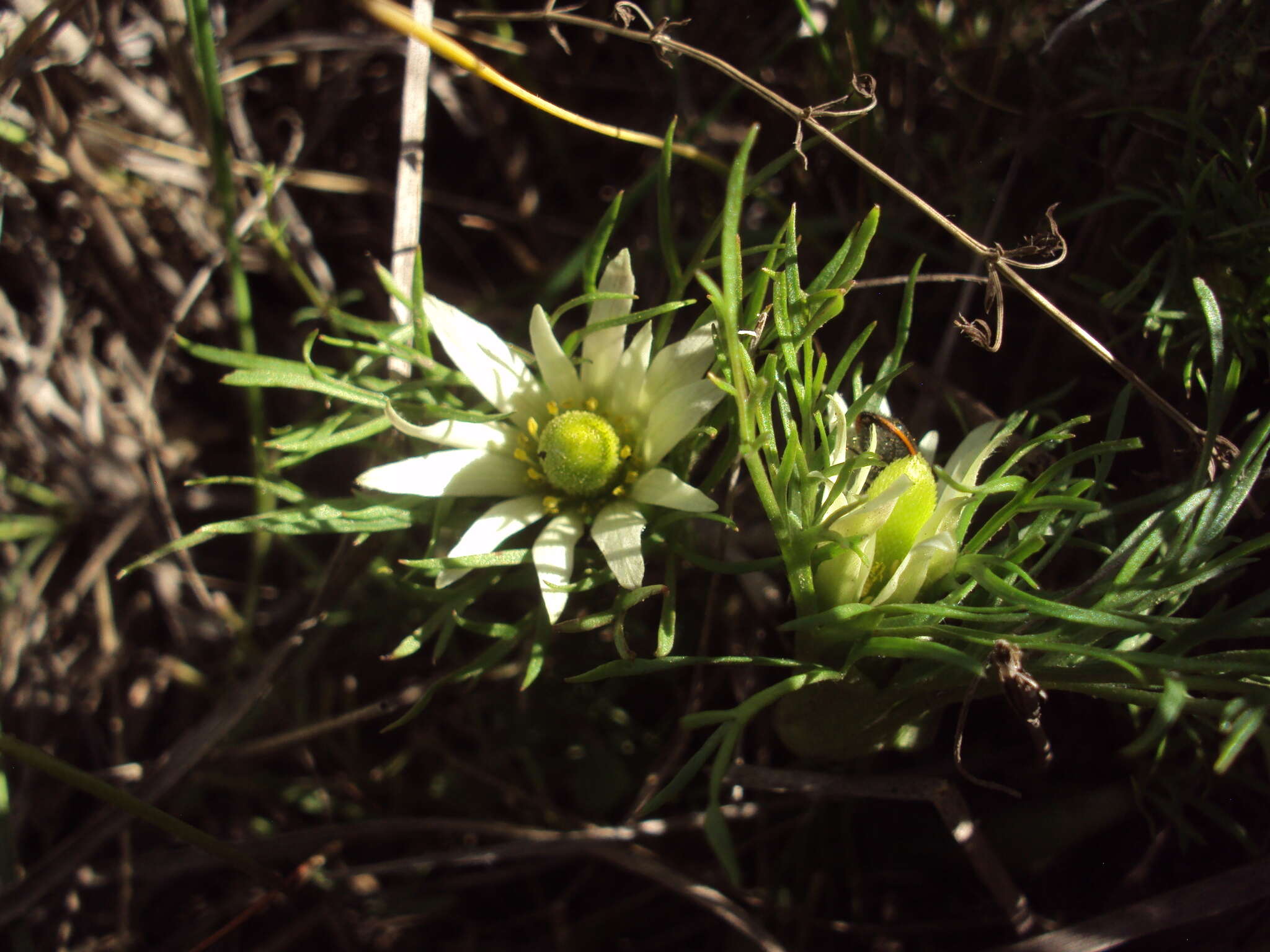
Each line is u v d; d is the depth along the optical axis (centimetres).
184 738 13
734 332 9
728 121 17
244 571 17
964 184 14
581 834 13
